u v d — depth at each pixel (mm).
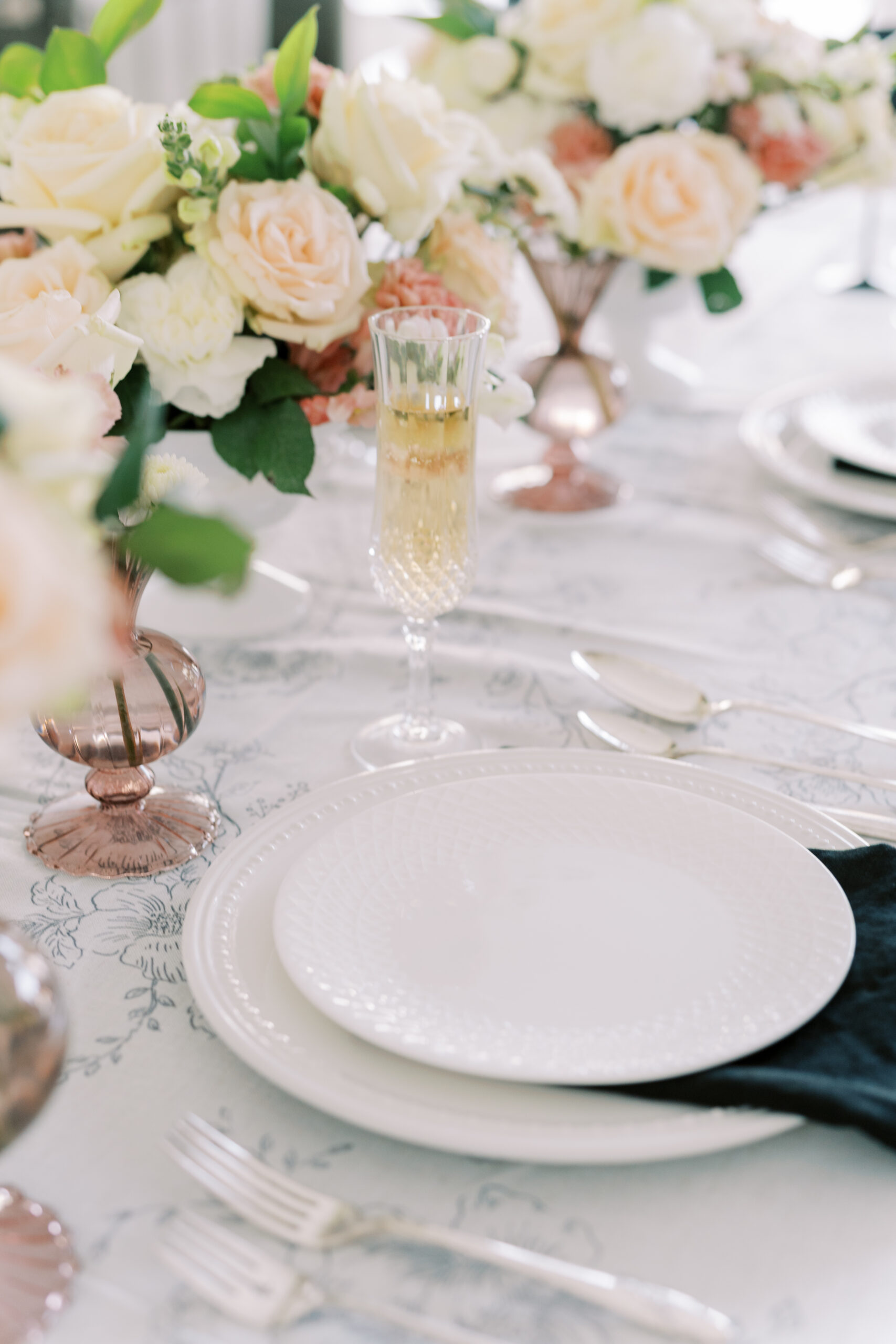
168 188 860
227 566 397
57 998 448
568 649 975
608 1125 485
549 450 1271
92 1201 482
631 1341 429
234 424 871
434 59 1349
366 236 1027
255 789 776
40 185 852
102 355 653
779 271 2145
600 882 616
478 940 575
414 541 786
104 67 921
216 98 870
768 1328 438
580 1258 463
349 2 3609
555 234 1159
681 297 1493
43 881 684
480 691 903
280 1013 546
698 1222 479
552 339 1786
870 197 2416
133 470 410
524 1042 509
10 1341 422
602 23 1217
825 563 1102
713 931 579
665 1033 516
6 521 333
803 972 544
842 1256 466
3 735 414
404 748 805
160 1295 446
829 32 1424
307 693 901
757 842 632
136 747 680
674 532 1184
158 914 656
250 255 829
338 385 908
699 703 858
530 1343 428
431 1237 452
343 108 884
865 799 762
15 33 2904
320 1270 455
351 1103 488
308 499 1203
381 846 635
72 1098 533
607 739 812
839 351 1739
